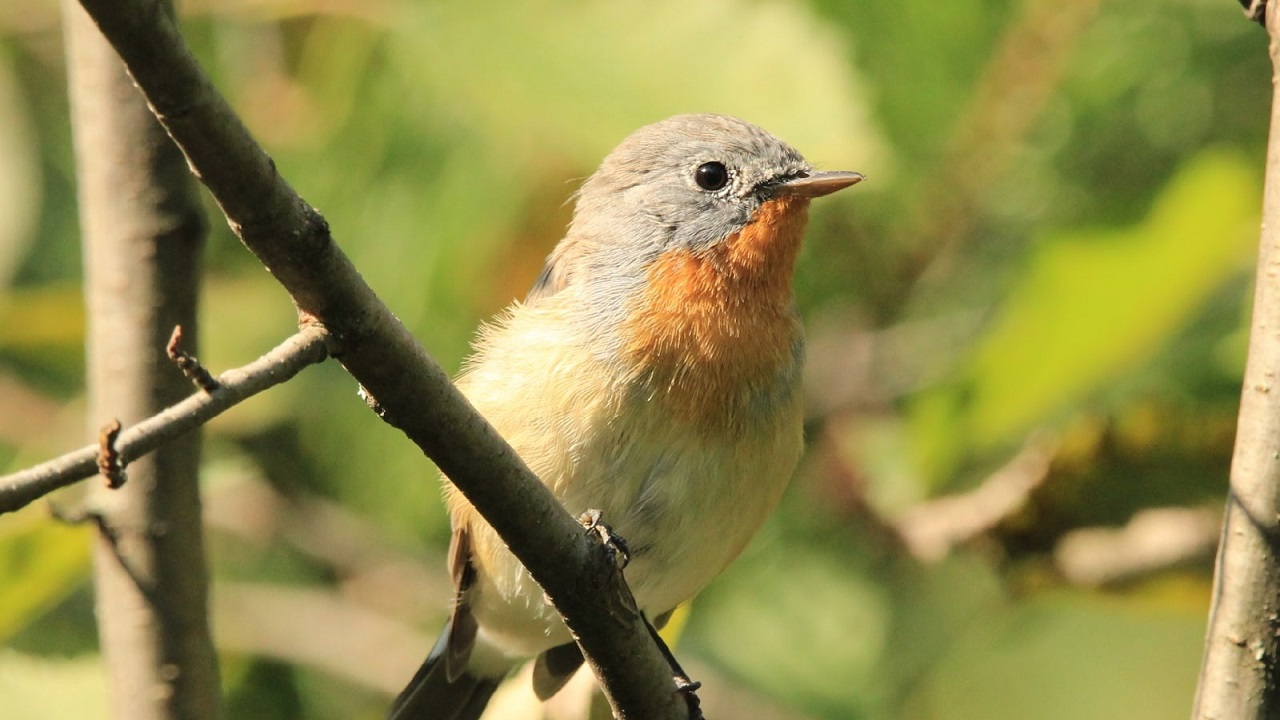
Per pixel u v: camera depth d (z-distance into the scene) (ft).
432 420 20.92
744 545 31.53
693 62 33.68
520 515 22.17
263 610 40.60
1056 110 35.76
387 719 34.35
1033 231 36.24
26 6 40.78
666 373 29.81
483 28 34.45
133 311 28.60
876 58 35.09
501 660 35.14
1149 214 32.14
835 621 39.04
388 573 41.68
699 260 31.55
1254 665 22.50
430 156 37.91
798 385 31.60
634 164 33.71
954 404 34.24
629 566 30.83
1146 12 35.73
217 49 40.34
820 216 37.78
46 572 31.09
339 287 19.48
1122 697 45.39
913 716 40.57
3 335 39.24
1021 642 43.47
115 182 28.63
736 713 38.47
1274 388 22.58
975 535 35.12
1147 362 36.73
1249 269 34.24
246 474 39.75
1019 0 34.83
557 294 31.81
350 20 37.52
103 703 33.73
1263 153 35.94
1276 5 22.90
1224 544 22.98
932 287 38.37
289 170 38.83
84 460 18.70
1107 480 34.35
